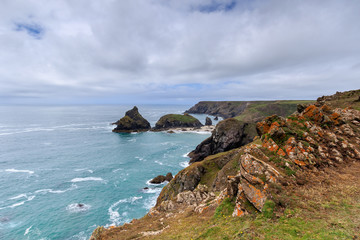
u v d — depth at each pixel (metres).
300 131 22.52
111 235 20.36
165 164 77.81
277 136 21.36
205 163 54.28
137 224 22.81
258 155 19.27
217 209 16.41
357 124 28.70
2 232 37.12
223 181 37.97
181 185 46.88
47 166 72.75
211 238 12.23
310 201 13.34
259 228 11.53
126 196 51.44
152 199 50.09
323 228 10.55
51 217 41.78
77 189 54.84
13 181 59.31
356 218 11.11
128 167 73.50
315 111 26.12
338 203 12.93
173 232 16.05
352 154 20.41
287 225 11.29
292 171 16.62
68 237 35.94
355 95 55.00
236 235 11.48
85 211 44.22
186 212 22.06
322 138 22.53
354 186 15.06
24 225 39.12
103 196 51.19
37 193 52.19
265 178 15.09
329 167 18.48
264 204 13.23
